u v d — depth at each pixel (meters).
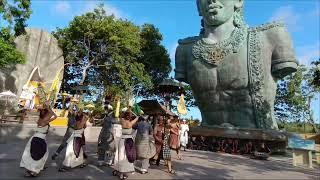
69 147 9.14
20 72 30.77
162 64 42.19
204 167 11.72
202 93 23.80
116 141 10.23
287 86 45.56
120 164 8.38
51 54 33.88
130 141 8.60
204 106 24.00
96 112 23.44
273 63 22.50
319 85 20.88
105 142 10.24
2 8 21.05
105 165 10.27
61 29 36.94
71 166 9.02
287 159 17.92
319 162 15.94
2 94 26.39
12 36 22.22
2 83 29.53
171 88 16.00
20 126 17.17
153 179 8.62
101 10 36.38
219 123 23.31
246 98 22.16
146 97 43.72
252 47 22.17
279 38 22.31
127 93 33.38
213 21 23.45
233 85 22.31
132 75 36.50
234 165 13.14
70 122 10.63
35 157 7.88
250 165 13.55
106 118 10.49
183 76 25.23
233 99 22.59
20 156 11.20
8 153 11.83
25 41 32.16
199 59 23.66
